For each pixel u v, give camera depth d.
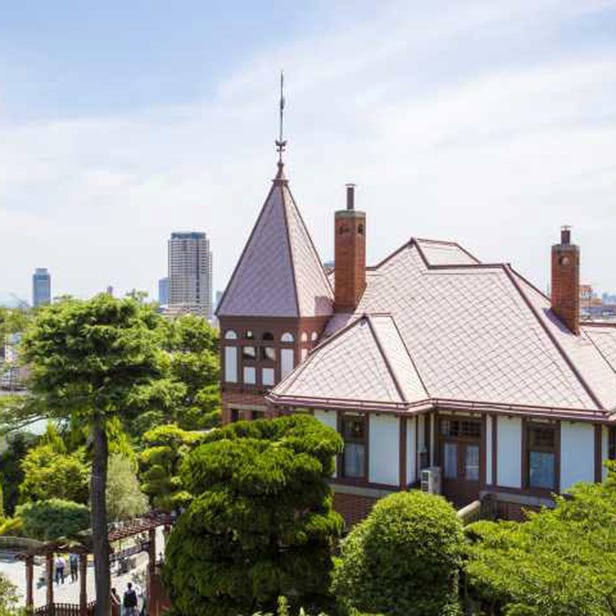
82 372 28.11
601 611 12.43
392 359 26.48
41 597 32.00
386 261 32.75
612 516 15.64
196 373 52.47
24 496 42.69
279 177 32.91
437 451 26.20
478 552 15.39
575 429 23.75
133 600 29.09
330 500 20.83
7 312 63.66
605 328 29.64
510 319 27.27
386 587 18.33
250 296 31.66
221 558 19.89
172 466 34.44
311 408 26.36
